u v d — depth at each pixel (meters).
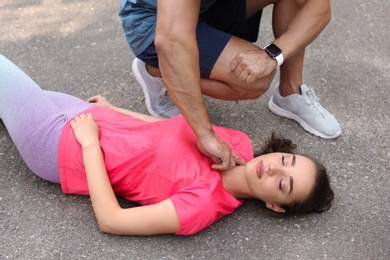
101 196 2.02
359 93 2.86
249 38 2.51
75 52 3.02
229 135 2.30
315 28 2.22
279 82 2.67
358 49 3.17
